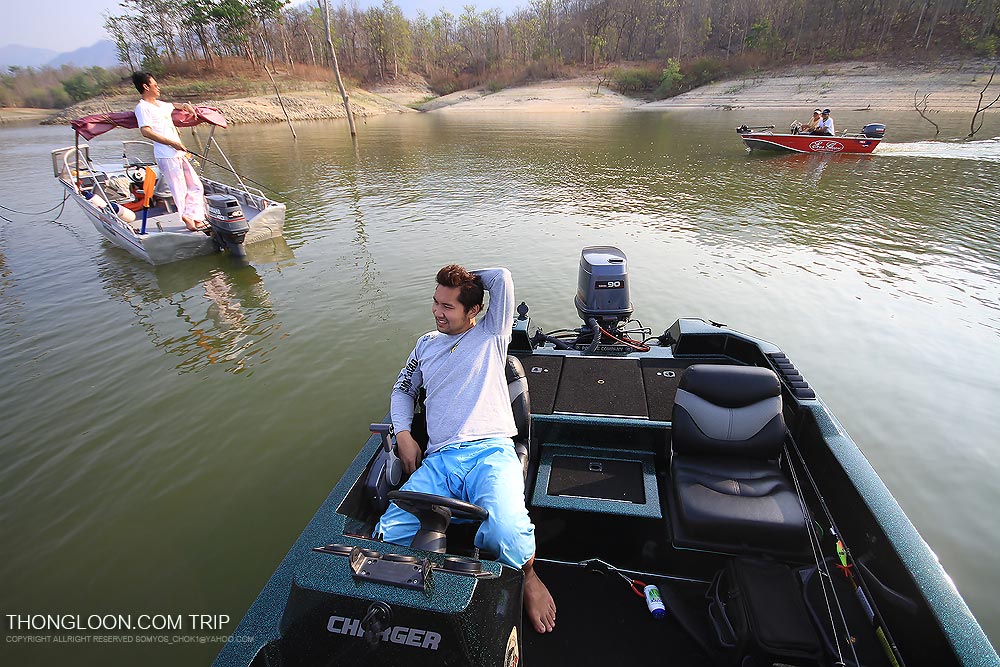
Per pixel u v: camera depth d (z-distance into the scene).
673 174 14.59
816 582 2.16
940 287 6.36
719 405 2.50
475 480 2.13
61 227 10.80
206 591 2.82
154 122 8.08
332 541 1.96
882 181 12.78
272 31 68.00
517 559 1.96
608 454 2.77
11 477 3.78
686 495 2.32
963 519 3.09
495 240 8.82
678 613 2.28
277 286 7.26
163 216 10.09
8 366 5.34
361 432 4.11
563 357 3.54
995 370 4.59
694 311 5.84
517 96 59.06
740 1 65.94
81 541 3.19
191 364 5.26
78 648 2.54
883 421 3.96
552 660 2.16
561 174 15.05
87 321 6.41
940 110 31.56
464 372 2.34
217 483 3.62
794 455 2.77
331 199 12.61
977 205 10.29
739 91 47.19
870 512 2.07
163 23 62.62
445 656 1.50
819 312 5.77
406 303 6.47
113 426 4.30
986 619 2.49
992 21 41.25
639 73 57.38
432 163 17.69
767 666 1.92
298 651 1.60
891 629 1.91
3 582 2.94
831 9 56.28
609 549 2.54
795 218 9.65
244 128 33.84
